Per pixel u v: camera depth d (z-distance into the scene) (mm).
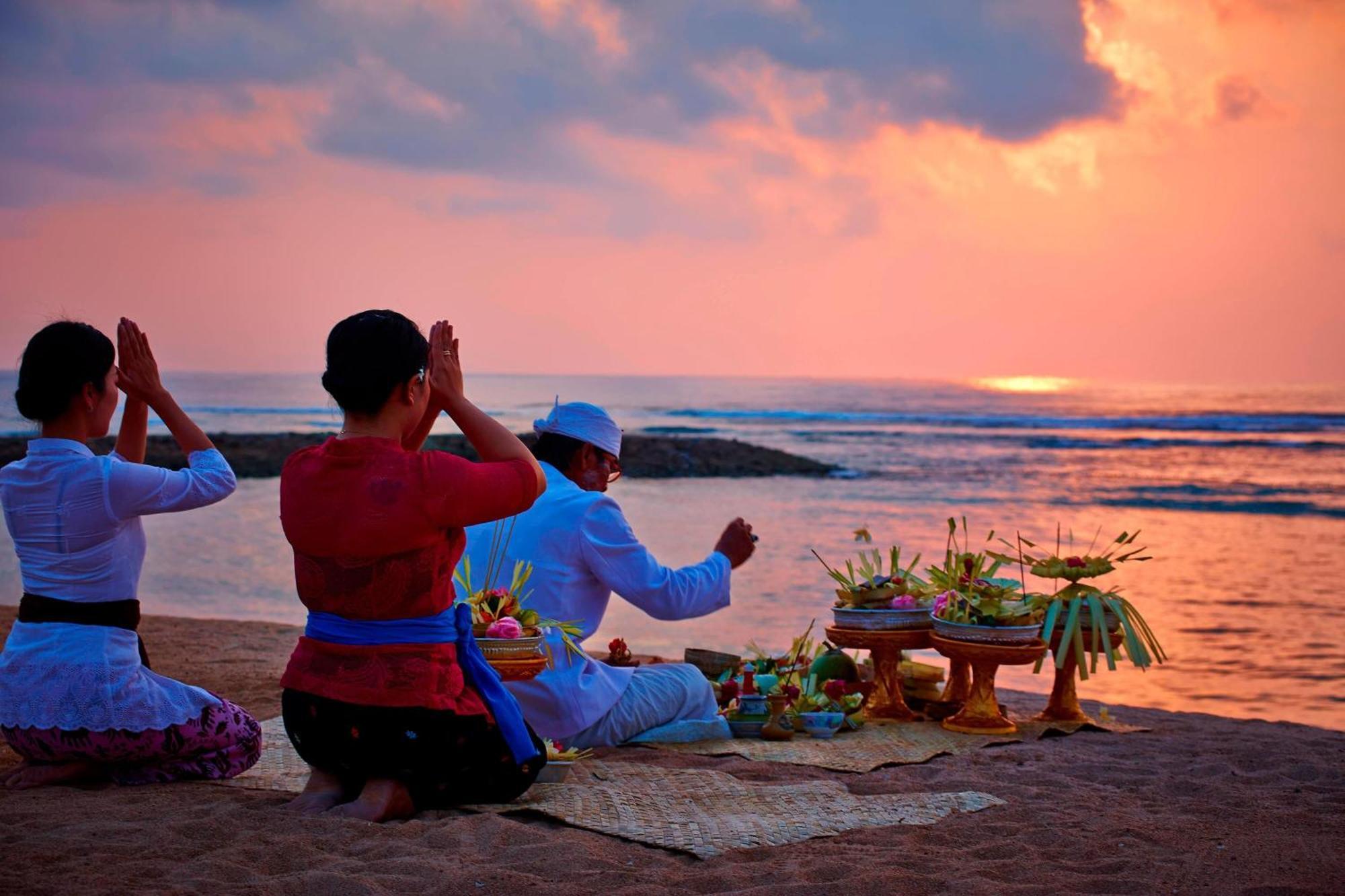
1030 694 6785
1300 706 7246
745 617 10422
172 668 6512
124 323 3637
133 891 2666
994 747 4871
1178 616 10961
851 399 136500
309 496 3174
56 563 3586
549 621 4391
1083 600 5531
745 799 3715
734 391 183750
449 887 2781
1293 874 3113
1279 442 55000
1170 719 5934
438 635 3281
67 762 3682
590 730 4551
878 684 5461
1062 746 5004
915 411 101312
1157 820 3643
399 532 3131
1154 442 55281
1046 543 18125
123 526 3627
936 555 16141
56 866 2818
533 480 3260
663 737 4723
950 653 5133
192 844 3025
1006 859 3197
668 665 4930
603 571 4430
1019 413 93062
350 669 3219
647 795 3721
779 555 15516
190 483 3605
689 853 3199
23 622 3662
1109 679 8078
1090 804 3861
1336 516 23953
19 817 3260
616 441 4695
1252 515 24062
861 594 5438
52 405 3541
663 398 146000
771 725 4820
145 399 3680
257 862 2918
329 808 3383
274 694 5762
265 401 118938
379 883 2787
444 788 3406
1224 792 4086
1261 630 10156
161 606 11156
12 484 3586
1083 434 63688
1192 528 21109
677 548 16641
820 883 2904
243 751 3893
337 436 3295
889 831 3439
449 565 3285
